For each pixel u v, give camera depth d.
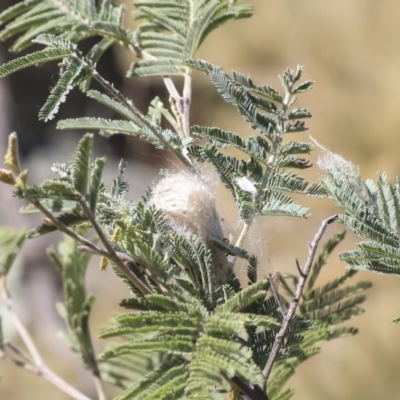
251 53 3.72
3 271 1.27
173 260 1.10
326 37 3.56
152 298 1.07
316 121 3.43
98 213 1.10
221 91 1.12
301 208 1.11
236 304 1.07
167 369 1.08
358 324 2.59
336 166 1.12
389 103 3.31
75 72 1.11
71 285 1.25
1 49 3.09
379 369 2.49
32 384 2.97
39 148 3.80
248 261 1.11
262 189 1.11
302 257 2.81
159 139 1.12
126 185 1.11
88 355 1.24
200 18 1.18
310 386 2.49
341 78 3.47
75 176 1.07
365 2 3.52
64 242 1.26
